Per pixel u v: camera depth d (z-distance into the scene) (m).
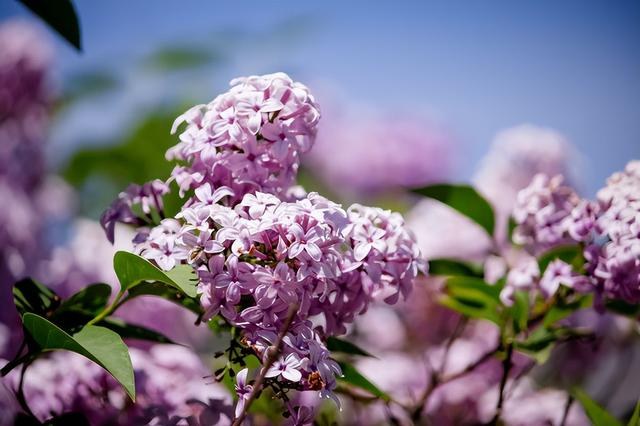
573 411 0.80
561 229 0.67
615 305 0.72
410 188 0.74
